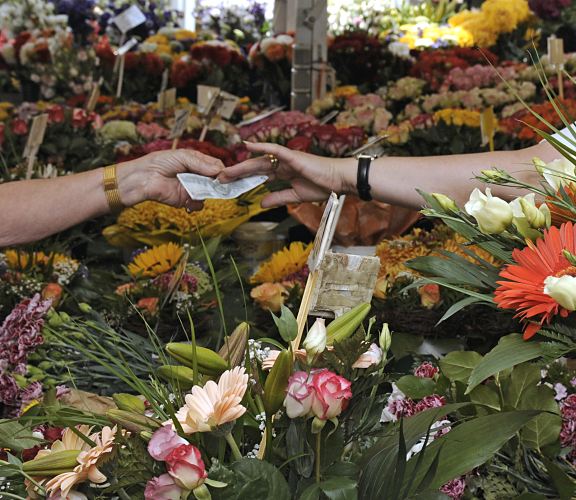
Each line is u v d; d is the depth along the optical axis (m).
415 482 0.87
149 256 2.17
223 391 0.86
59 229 2.00
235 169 2.07
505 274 0.99
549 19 6.53
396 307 1.81
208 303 1.99
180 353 0.93
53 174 3.07
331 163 2.00
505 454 1.16
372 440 1.01
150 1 9.29
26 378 1.66
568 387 1.34
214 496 0.84
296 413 0.85
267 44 5.33
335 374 0.88
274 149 2.03
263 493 0.84
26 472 0.91
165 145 3.06
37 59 5.84
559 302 0.92
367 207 2.50
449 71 4.80
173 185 2.09
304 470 0.90
